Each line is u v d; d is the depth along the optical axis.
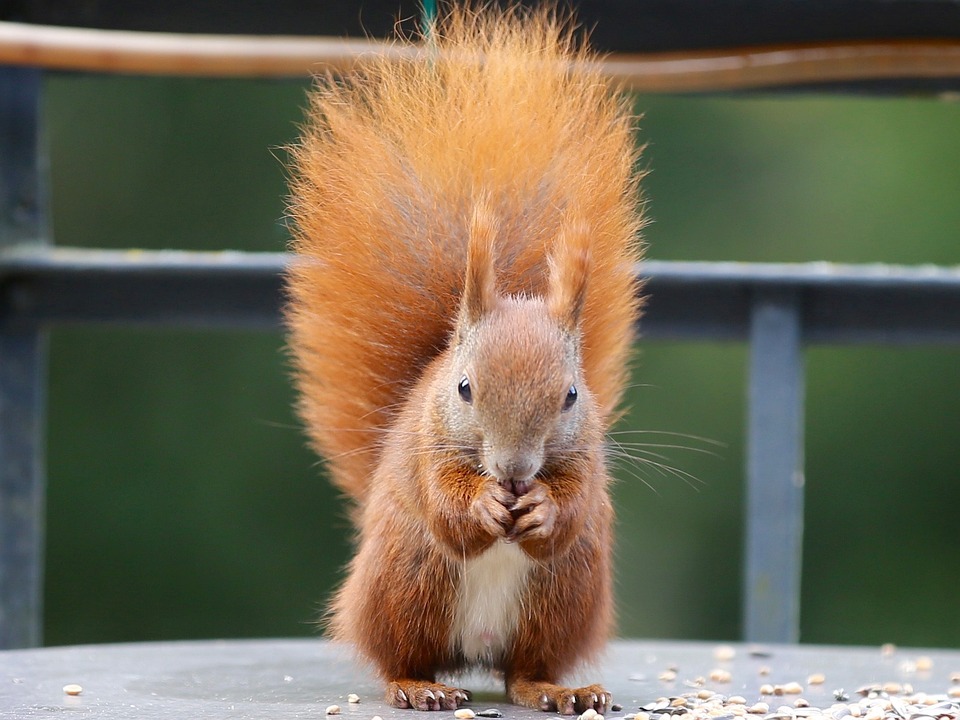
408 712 7.12
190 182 19.44
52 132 19.38
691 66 10.23
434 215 7.90
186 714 6.99
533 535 6.78
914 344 10.94
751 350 10.87
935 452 18.36
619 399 8.16
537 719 6.98
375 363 7.98
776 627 10.76
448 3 8.35
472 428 6.86
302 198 7.98
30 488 10.97
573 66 8.12
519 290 7.75
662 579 17.97
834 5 9.51
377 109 7.99
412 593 7.29
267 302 11.00
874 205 18.95
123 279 10.95
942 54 9.91
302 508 18.39
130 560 18.17
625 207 8.03
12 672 8.41
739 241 19.00
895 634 18.12
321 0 9.46
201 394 18.58
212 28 10.16
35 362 11.01
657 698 7.76
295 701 7.48
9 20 10.07
